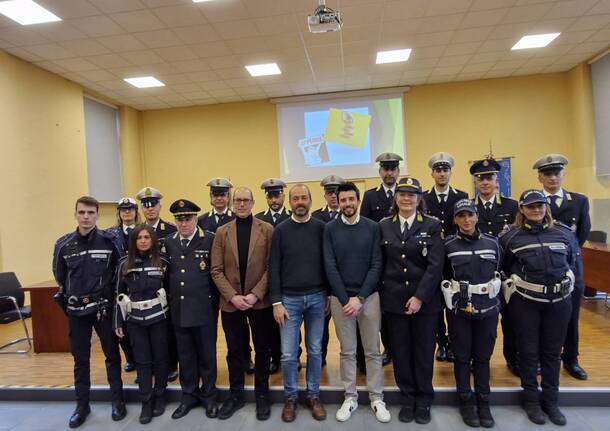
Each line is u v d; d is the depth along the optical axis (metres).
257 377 2.42
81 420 2.41
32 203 5.14
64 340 3.46
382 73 6.24
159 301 2.40
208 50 5.07
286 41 4.90
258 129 7.38
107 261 2.44
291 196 2.35
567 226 2.43
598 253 3.74
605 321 3.65
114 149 7.12
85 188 6.16
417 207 2.36
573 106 6.52
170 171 7.63
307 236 2.36
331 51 5.27
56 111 5.62
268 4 4.02
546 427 2.17
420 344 2.24
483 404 2.22
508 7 4.33
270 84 6.51
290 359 2.33
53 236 5.47
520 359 2.27
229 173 7.47
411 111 6.98
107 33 4.48
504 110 6.75
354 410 2.39
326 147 7.18
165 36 4.62
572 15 4.57
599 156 6.04
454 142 6.89
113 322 2.42
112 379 2.47
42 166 5.33
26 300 4.94
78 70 5.51
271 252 2.37
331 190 3.15
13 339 3.87
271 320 2.57
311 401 2.38
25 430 2.40
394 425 2.24
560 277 2.14
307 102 7.21
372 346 2.33
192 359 2.46
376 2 4.08
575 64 6.30
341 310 2.32
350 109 7.10
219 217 3.25
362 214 3.01
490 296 2.15
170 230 3.11
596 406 2.36
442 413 2.35
